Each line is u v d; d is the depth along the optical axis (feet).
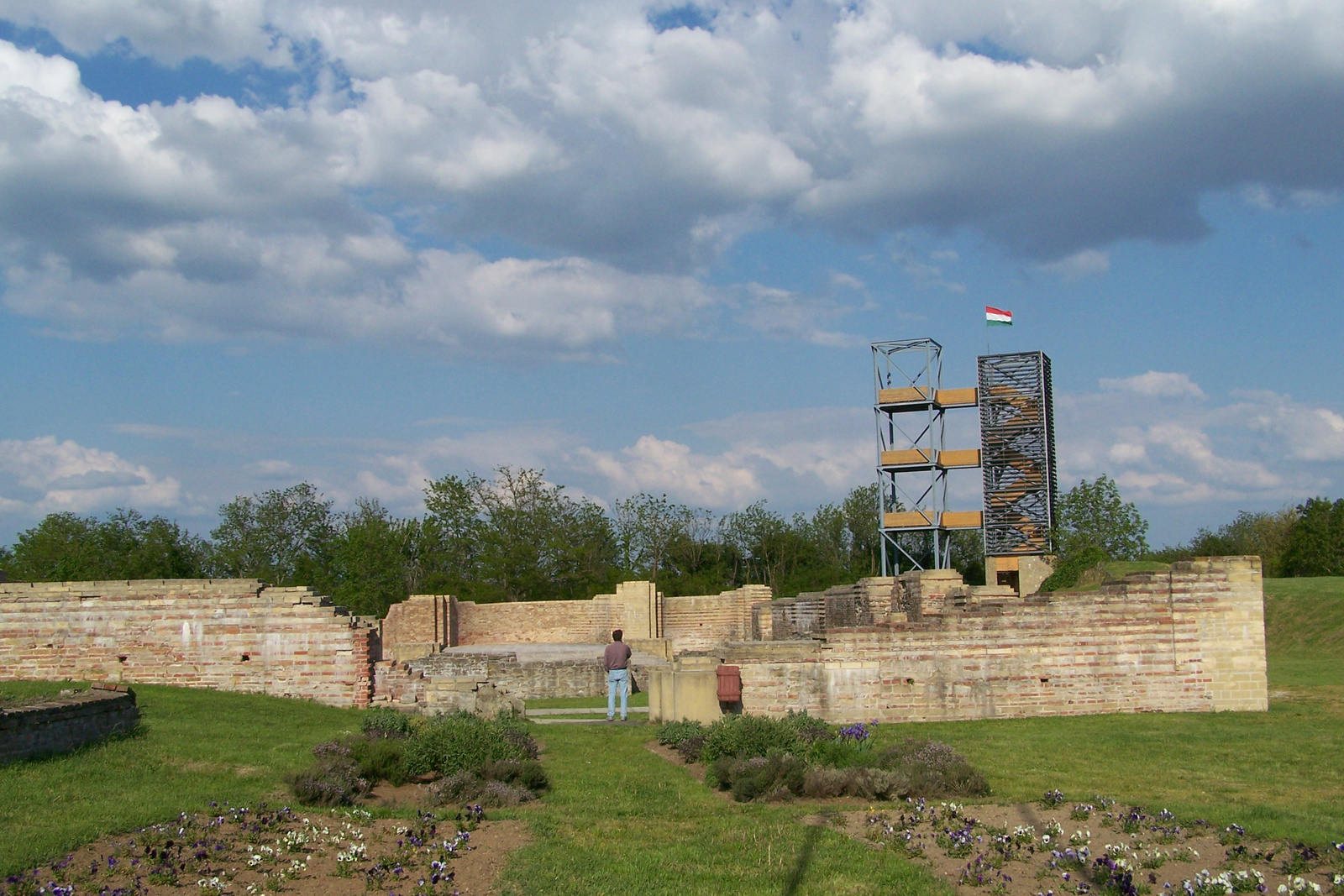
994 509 170.81
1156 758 56.85
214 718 66.33
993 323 182.60
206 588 80.23
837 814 45.19
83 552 188.34
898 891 34.32
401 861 36.58
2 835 35.99
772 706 70.64
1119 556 135.03
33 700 53.57
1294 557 236.84
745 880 35.55
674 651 132.98
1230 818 42.52
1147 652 72.54
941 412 178.60
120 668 79.30
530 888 34.17
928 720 71.00
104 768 47.26
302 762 51.90
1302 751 58.23
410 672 80.79
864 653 71.67
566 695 94.48
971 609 72.64
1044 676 72.13
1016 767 54.80
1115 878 34.01
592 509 236.63
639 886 34.78
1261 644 72.79
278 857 36.32
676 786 51.08
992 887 34.71
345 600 199.31
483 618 157.58
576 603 158.10
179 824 38.83
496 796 47.09
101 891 31.45
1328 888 33.53
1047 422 171.42
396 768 50.62
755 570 241.76
